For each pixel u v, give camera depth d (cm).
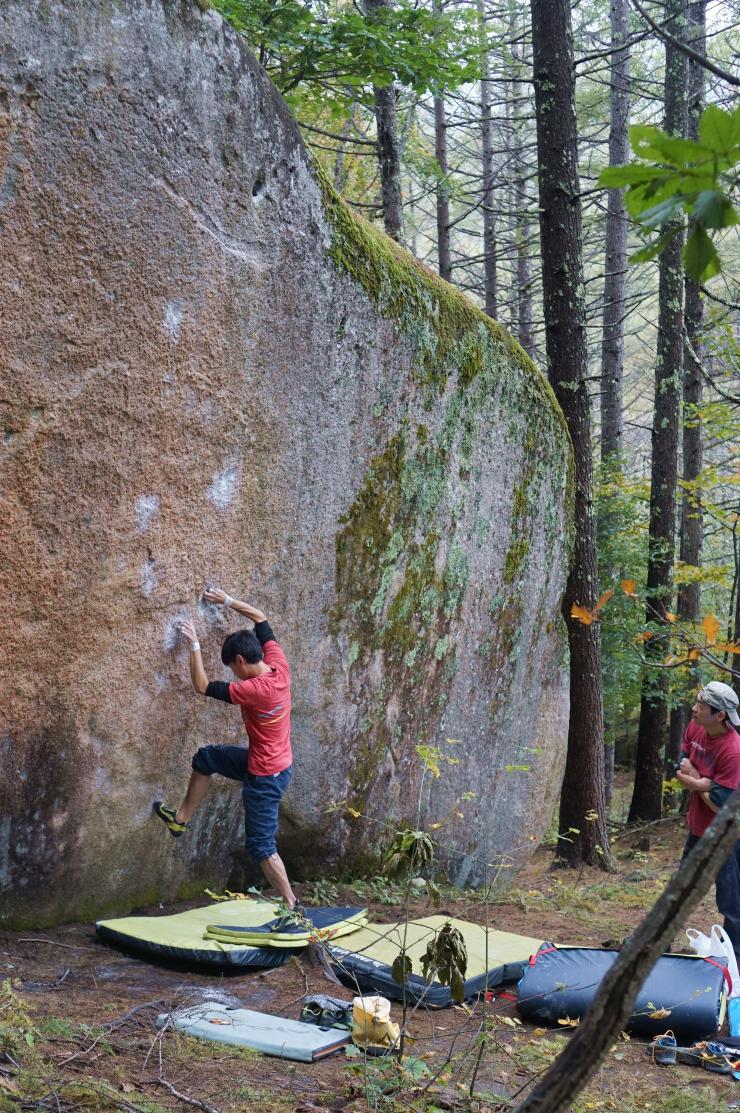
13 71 392
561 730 964
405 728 732
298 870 669
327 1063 357
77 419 447
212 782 571
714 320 1032
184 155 475
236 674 520
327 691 647
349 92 1097
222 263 507
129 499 481
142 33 445
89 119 426
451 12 1086
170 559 511
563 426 914
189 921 504
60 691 464
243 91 508
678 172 150
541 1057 388
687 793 1396
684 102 1179
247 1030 373
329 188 589
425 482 706
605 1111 340
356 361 618
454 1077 350
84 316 440
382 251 643
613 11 1720
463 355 733
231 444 536
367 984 458
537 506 874
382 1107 314
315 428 595
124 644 494
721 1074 404
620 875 930
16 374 417
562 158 923
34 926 475
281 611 598
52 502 444
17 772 450
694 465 1497
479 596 796
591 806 968
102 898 514
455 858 805
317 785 652
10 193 400
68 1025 345
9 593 433
